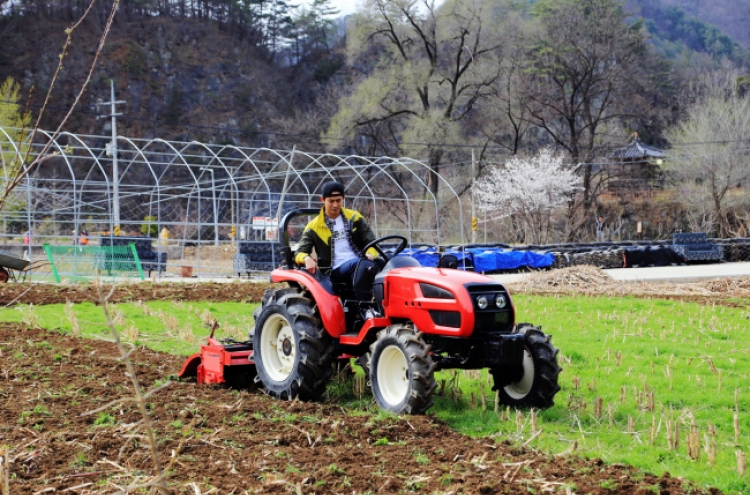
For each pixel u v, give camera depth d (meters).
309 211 9.47
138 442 6.55
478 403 8.48
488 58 58.94
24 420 7.22
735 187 59.09
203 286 23.25
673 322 15.38
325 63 102.38
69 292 20.84
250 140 92.44
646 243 41.31
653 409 8.33
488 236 57.53
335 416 7.66
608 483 5.68
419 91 57.97
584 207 59.56
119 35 94.19
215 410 7.80
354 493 5.40
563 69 60.94
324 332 8.44
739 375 10.38
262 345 9.00
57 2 91.62
